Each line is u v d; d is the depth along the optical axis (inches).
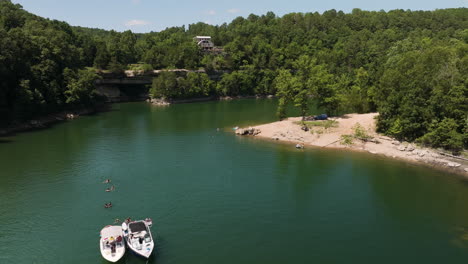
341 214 2591.0
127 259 2020.2
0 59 4867.1
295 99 5206.7
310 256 2075.5
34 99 5344.5
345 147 4392.2
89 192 2878.9
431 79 4109.3
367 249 2158.0
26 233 2276.1
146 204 2679.6
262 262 2014.0
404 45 7701.8
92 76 6943.9
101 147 4207.7
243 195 2874.0
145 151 4060.0
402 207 2721.5
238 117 6397.6
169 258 2034.9
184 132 5123.0
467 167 3567.9
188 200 2763.3
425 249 2167.8
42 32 6594.5
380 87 4707.2
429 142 4052.7
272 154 4042.8
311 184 3144.7
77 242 2190.0
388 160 3892.7
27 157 3764.8
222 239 2233.0
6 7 7283.5
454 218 2559.1
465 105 3809.1
